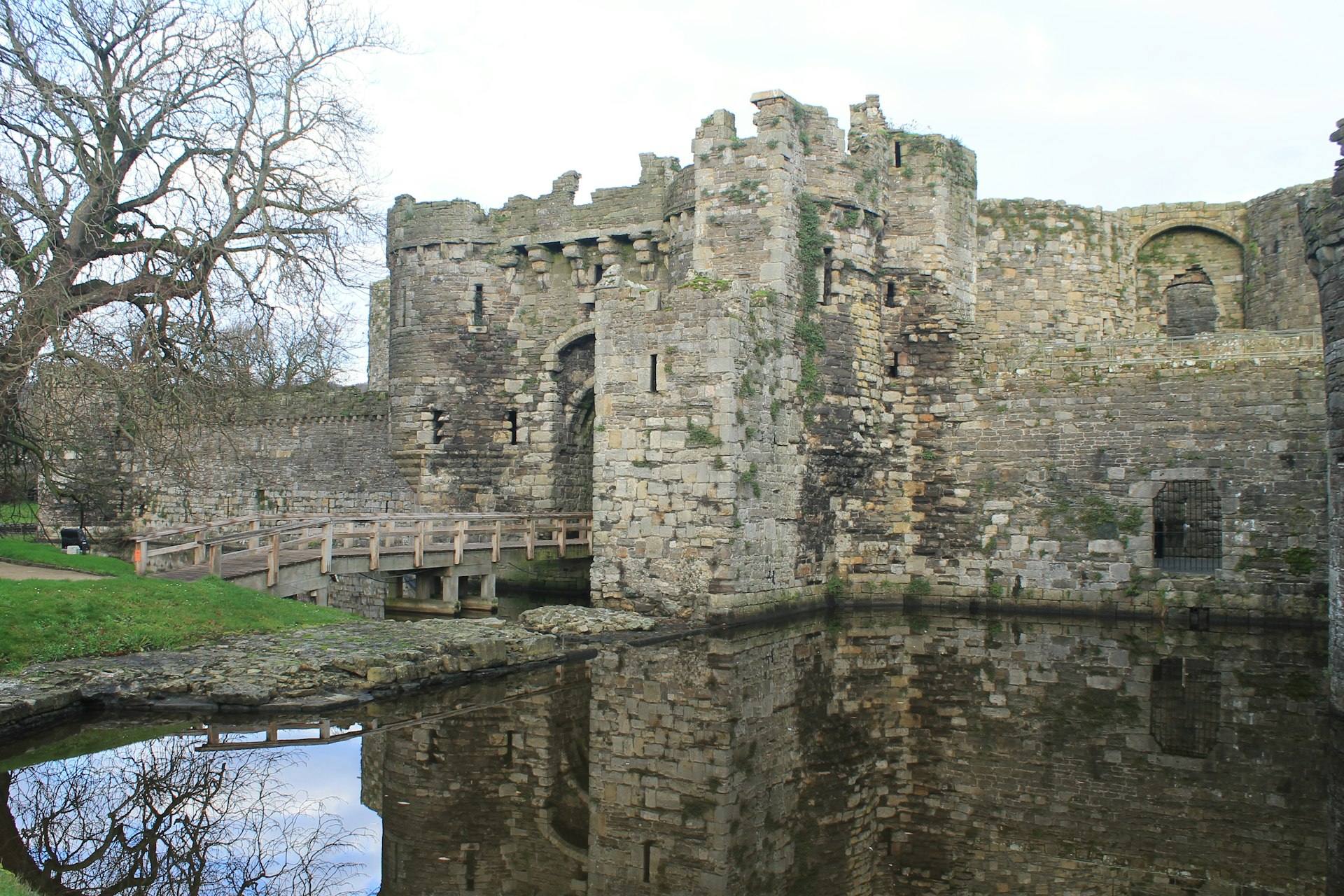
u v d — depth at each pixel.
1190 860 10.51
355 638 16.50
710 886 9.77
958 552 24.55
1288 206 26.22
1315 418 21.75
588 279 27.45
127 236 22.08
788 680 16.73
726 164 23.41
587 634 19.89
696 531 21.31
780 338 22.66
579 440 28.61
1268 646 19.77
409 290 28.98
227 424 26.23
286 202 22.14
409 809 11.52
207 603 16.86
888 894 9.74
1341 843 10.84
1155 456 22.98
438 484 28.50
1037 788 12.38
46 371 20.11
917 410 25.06
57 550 22.41
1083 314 27.83
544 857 10.39
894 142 25.41
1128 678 17.14
